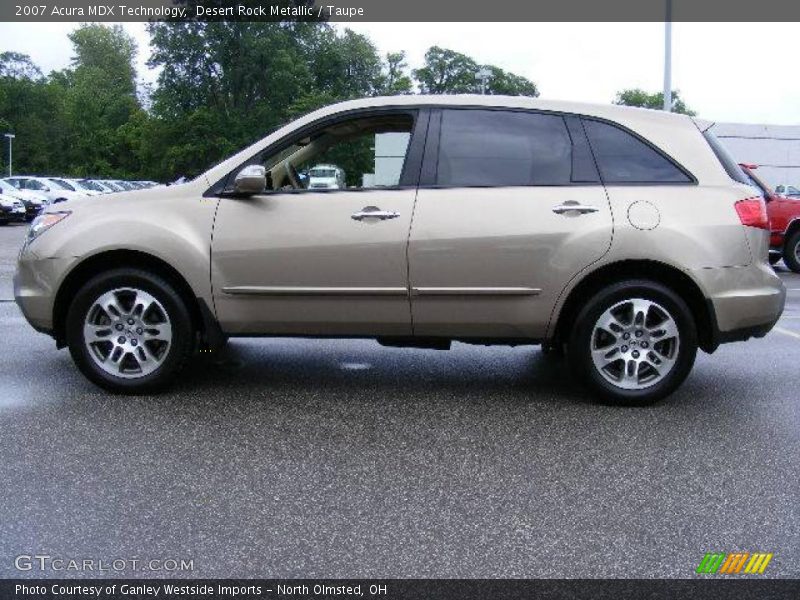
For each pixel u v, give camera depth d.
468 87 73.31
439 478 3.76
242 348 6.67
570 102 5.09
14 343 6.66
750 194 4.97
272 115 59.12
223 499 3.47
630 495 3.58
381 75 73.25
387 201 4.89
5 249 17.22
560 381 5.70
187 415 4.70
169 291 4.98
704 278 4.82
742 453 4.17
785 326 8.52
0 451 4.03
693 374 6.04
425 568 2.89
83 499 3.45
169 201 5.04
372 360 6.30
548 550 3.03
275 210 4.94
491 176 4.94
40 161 85.75
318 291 4.92
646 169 4.96
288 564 2.91
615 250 4.81
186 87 59.91
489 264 4.84
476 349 6.81
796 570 2.90
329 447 4.18
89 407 4.82
